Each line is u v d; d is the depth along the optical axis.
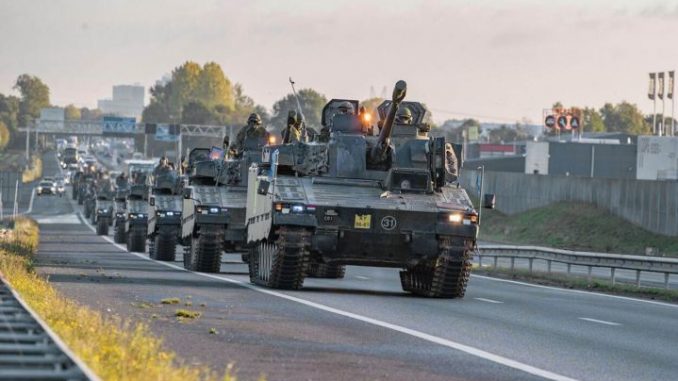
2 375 28.86
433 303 75.81
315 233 81.38
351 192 82.94
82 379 28.86
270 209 82.19
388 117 82.25
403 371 41.81
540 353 48.91
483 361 45.50
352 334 53.53
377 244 81.69
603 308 78.19
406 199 82.50
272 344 48.59
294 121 96.81
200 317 59.22
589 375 42.81
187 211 120.38
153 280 90.88
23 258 98.88
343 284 98.44
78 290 75.44
